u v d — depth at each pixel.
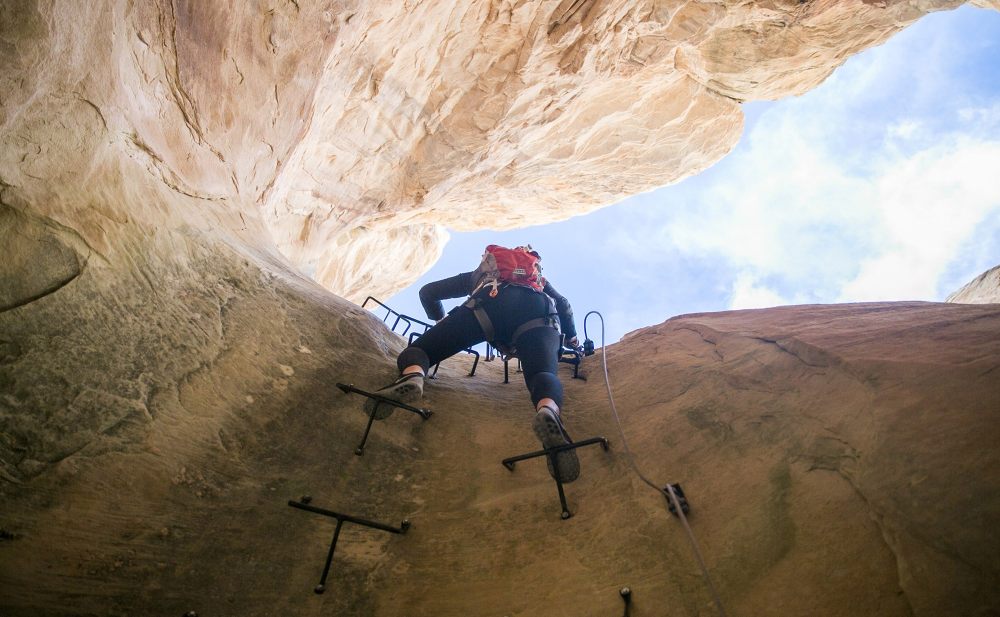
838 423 2.22
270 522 2.42
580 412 3.50
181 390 2.83
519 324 3.30
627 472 2.67
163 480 2.41
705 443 2.62
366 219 9.55
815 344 2.75
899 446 1.91
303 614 2.06
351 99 7.20
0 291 2.56
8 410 2.30
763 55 8.90
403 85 7.45
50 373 2.48
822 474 2.07
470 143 8.53
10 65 2.59
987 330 2.38
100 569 2.00
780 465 2.23
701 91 10.12
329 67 6.14
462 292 3.92
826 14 7.95
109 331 2.79
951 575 1.50
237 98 5.00
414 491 2.80
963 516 1.58
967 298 8.80
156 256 3.33
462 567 2.29
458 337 3.30
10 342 2.47
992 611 1.39
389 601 2.14
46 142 2.89
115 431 2.48
